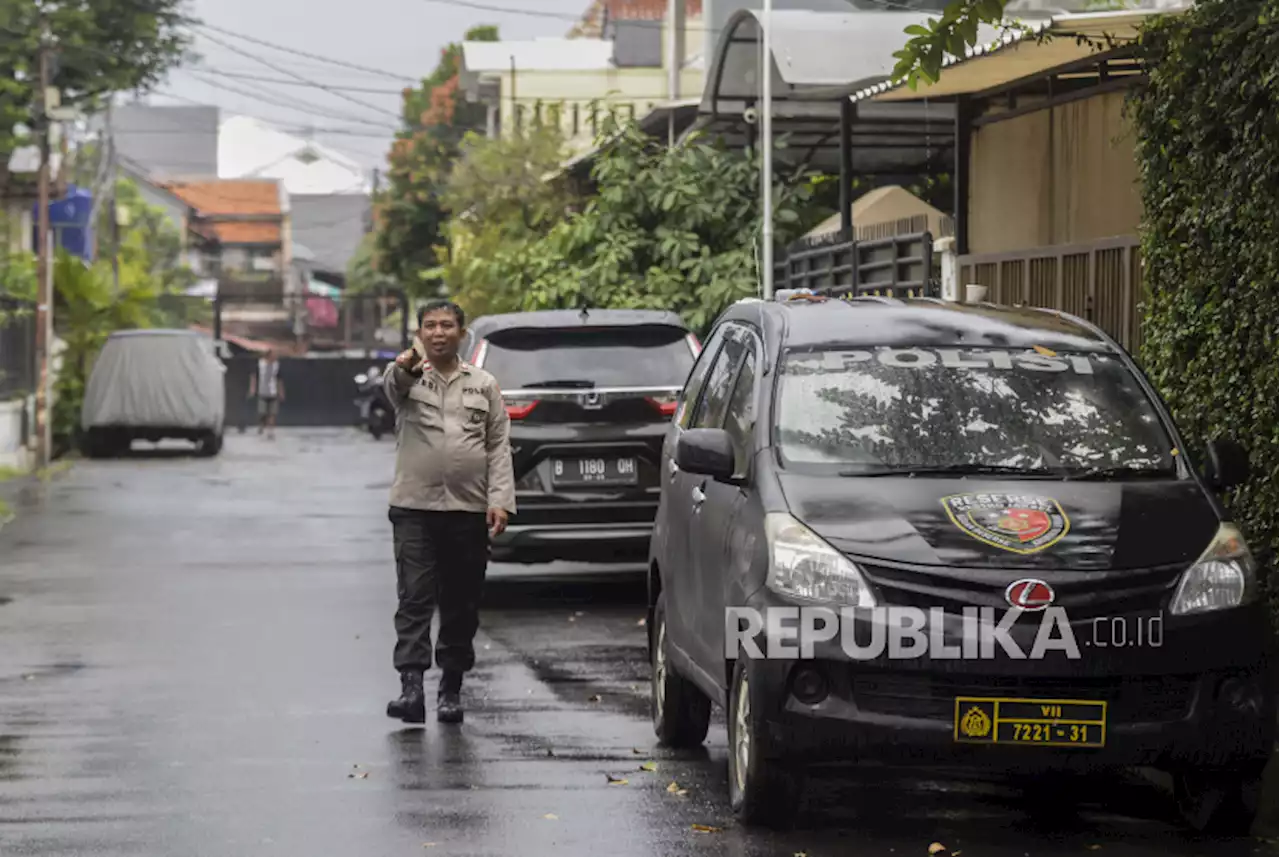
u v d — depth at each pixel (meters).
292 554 37.00
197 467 69.38
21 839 14.55
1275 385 19.03
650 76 103.38
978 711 13.87
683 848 14.23
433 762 17.48
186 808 15.62
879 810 15.56
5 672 22.97
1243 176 19.52
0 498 52.47
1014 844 14.43
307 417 119.81
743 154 51.38
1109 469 15.58
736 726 15.20
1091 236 35.28
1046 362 16.47
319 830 14.83
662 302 48.25
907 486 14.91
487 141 72.19
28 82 72.62
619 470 27.80
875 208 51.00
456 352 19.62
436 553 19.52
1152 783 16.53
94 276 84.38
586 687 21.78
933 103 45.81
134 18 77.88
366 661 23.73
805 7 68.31
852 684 14.02
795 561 14.27
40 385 70.19
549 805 15.67
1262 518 19.44
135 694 21.34
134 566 34.94
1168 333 21.33
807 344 16.55
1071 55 32.56
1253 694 14.20
